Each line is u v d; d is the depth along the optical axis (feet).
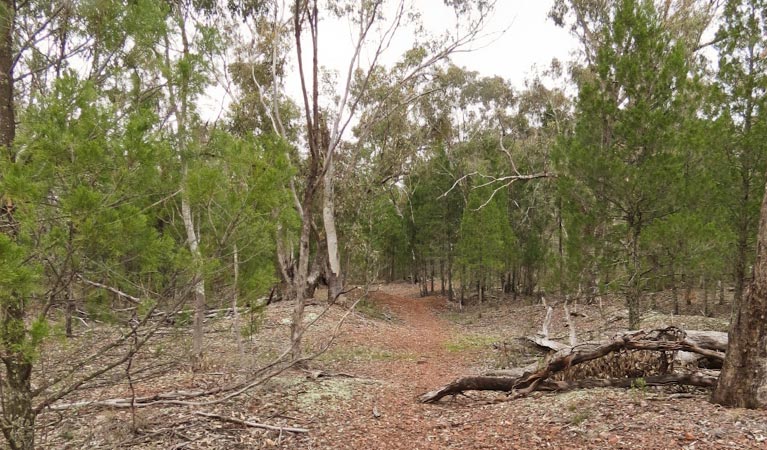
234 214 15.92
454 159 104.17
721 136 38.24
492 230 87.30
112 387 26.35
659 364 24.85
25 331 11.93
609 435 18.40
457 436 21.27
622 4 38.93
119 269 15.83
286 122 56.18
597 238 40.37
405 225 114.01
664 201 35.94
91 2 15.01
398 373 37.50
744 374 19.47
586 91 39.70
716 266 37.55
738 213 39.75
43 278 13.26
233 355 38.17
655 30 38.19
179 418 22.38
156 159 13.56
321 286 118.83
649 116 35.32
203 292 19.17
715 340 25.85
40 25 15.52
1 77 14.43
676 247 36.47
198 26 23.00
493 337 58.08
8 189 11.12
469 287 108.37
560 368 26.43
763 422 17.28
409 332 63.87
